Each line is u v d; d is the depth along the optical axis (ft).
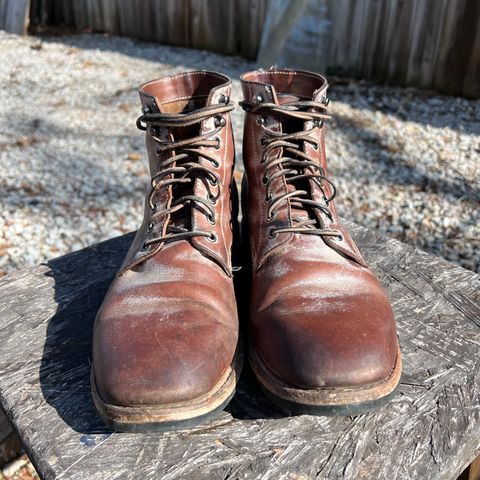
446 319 1.79
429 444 1.37
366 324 1.33
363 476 1.30
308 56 6.34
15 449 2.57
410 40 5.93
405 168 4.75
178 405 1.22
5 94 6.10
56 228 4.05
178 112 1.74
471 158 4.89
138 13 7.69
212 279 1.51
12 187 4.49
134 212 4.24
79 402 1.46
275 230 1.59
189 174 1.64
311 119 1.65
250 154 1.74
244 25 6.93
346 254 1.59
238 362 1.42
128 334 1.31
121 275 1.58
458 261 3.70
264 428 1.41
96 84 6.39
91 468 1.30
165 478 1.28
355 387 1.25
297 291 1.45
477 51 5.68
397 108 5.74
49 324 1.77
